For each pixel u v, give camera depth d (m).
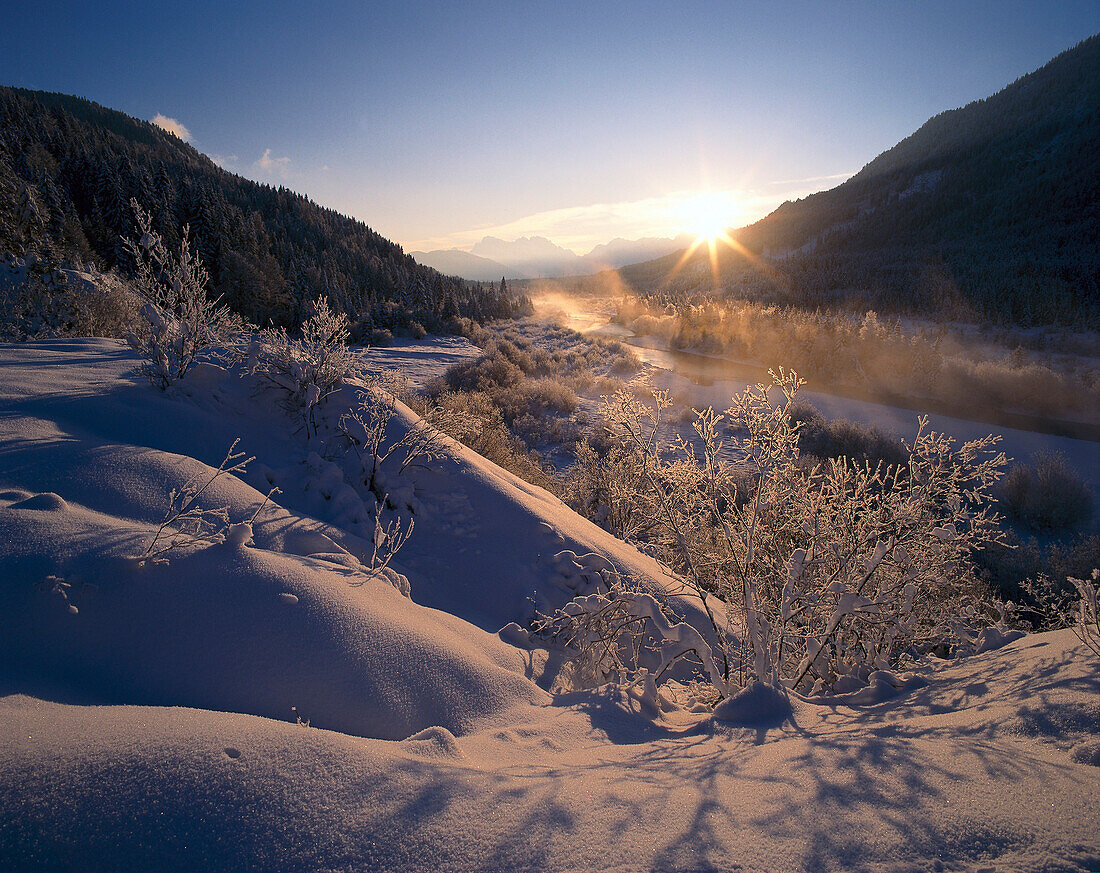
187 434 4.81
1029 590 6.38
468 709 2.60
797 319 56.25
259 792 1.42
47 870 1.17
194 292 5.55
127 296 11.60
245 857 1.25
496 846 1.33
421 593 4.10
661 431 18.53
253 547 3.26
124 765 1.44
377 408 5.70
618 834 1.39
